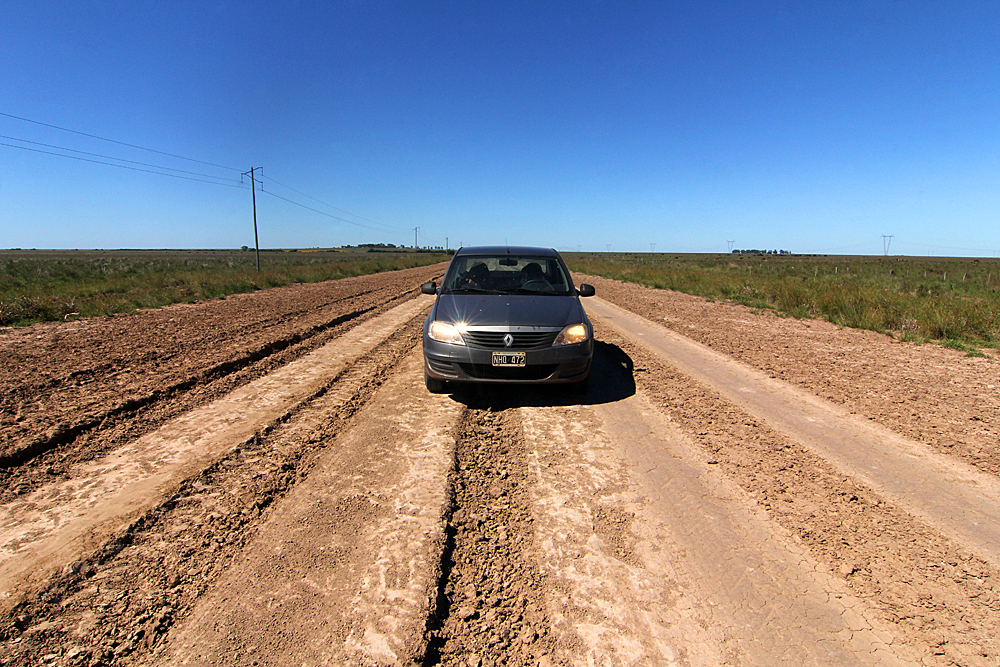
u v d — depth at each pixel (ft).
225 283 58.44
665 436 14.14
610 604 7.55
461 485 11.24
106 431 13.70
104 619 7.06
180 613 7.22
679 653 6.64
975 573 8.25
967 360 23.71
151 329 29.12
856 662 6.48
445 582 8.03
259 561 8.38
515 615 7.34
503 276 21.26
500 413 16.06
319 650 6.57
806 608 7.48
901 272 108.27
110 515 9.58
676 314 40.24
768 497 10.75
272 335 27.43
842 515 10.03
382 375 20.21
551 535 9.33
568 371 16.53
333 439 13.55
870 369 21.91
